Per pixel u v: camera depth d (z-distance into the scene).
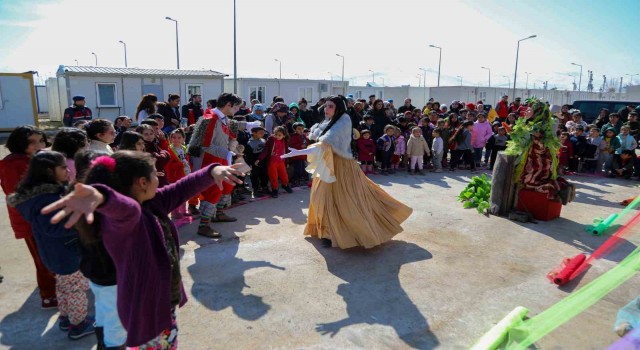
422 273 4.21
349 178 4.61
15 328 3.20
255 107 9.56
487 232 5.42
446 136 10.06
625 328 2.72
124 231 1.76
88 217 1.50
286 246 4.86
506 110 13.89
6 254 4.57
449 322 3.35
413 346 3.04
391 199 4.93
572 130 10.99
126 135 3.97
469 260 4.54
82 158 2.60
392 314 3.46
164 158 5.01
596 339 3.09
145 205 2.07
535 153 5.84
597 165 9.97
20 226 3.22
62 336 3.12
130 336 1.91
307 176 8.46
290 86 22.75
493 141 10.42
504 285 3.98
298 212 6.24
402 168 10.16
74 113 10.02
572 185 5.95
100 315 2.19
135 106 18.28
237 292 3.77
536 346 3.02
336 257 4.56
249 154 7.20
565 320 3.29
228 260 4.45
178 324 3.26
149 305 1.92
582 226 5.74
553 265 4.45
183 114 10.06
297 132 8.07
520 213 5.90
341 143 4.49
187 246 4.80
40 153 2.70
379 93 31.75
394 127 9.44
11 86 16.69
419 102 30.12
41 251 2.85
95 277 2.12
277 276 4.10
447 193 7.59
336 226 4.61
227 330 3.20
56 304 3.49
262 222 5.73
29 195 2.63
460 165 10.77
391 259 4.53
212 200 5.07
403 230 5.30
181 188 2.27
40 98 29.05
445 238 5.19
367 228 4.57
